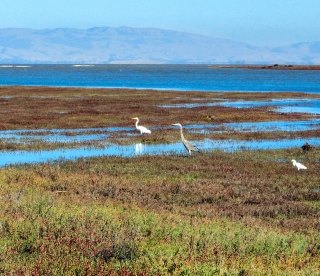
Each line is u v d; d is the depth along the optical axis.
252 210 17.84
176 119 45.75
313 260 11.87
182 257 10.85
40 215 13.48
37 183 20.48
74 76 169.62
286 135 37.22
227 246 12.05
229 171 24.89
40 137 35.66
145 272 9.71
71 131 38.62
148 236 12.42
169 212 16.31
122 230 12.21
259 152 30.16
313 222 16.44
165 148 31.86
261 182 22.52
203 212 17.00
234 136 36.66
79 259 10.20
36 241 11.17
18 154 29.86
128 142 33.81
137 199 18.64
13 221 12.59
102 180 21.64
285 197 20.27
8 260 10.06
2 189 17.92
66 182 21.05
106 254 10.61
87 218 13.23
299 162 27.39
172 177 23.27
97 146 32.28
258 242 12.59
